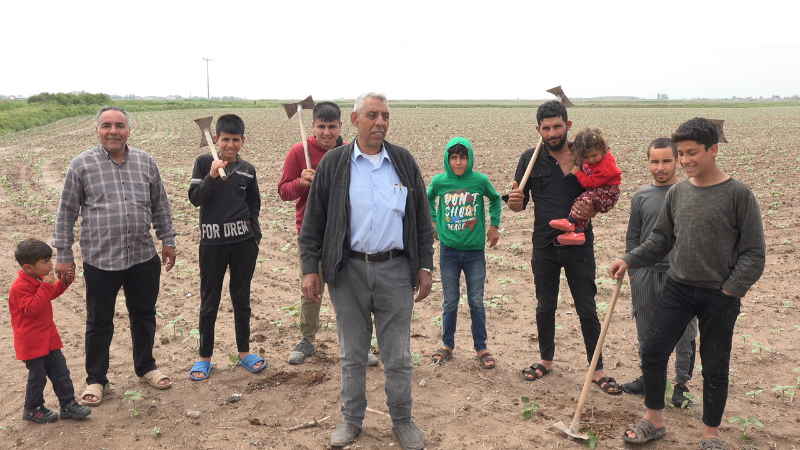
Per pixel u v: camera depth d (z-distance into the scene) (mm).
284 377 4758
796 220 10383
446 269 5016
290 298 6910
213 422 4074
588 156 4176
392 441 3848
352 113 3695
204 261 4699
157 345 5488
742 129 34188
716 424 3650
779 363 5031
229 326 5969
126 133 4250
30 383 3957
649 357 3773
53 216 11164
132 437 3871
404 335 3795
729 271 3488
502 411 4242
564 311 6406
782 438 3883
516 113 67562
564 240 4293
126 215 4266
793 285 7043
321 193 3785
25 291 3855
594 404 4344
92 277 4246
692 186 3600
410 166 3816
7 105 58125
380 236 3662
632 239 4438
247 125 39719
